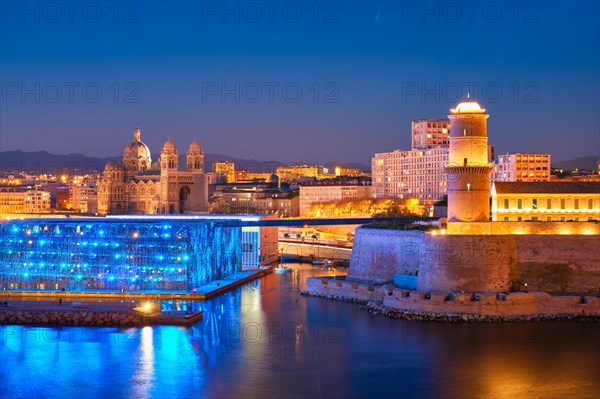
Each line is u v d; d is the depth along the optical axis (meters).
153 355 199.25
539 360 187.62
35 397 171.75
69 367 190.75
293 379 179.25
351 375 180.88
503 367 183.62
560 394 167.62
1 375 185.62
